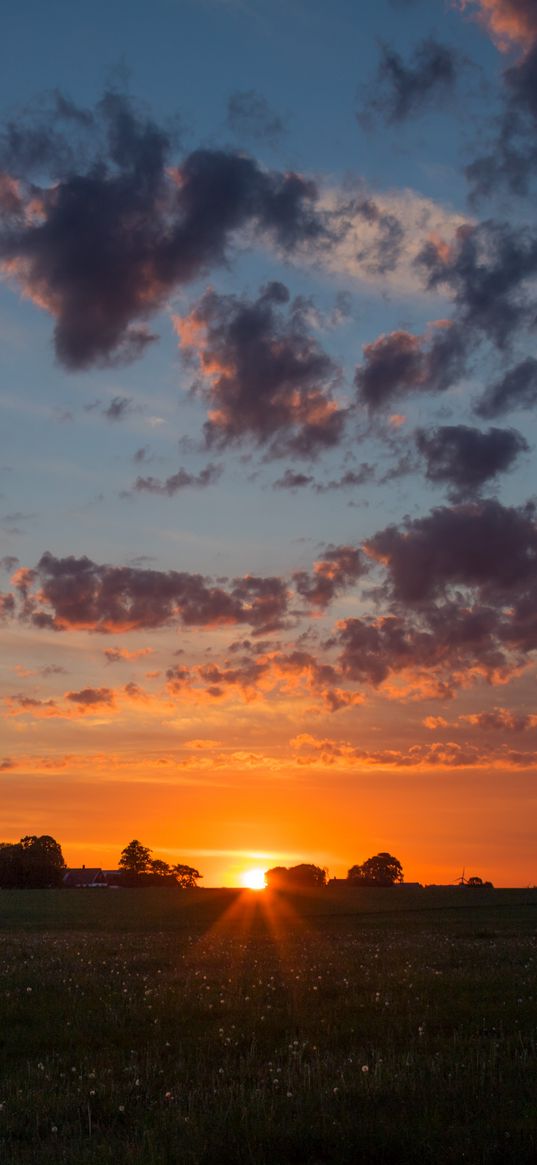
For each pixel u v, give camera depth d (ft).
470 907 256.52
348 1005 52.47
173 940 122.21
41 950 98.58
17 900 304.09
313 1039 43.75
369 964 77.51
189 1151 27.37
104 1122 31.94
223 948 102.22
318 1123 29.60
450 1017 48.55
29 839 554.46
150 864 602.44
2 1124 31.27
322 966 74.95
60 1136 30.48
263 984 62.08
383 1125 29.04
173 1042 44.09
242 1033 45.09
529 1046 41.34
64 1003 54.49
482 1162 26.37
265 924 184.75
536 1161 26.48
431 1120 29.43
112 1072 38.29
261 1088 34.60
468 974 66.13
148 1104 33.63
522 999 52.95
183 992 57.67
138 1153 27.12
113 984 63.16
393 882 602.44
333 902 281.54
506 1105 30.83
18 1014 51.31
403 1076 34.99
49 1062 40.68
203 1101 33.14
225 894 339.98
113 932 156.66
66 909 254.06
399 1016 48.98
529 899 294.66
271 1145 28.14
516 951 92.94
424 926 172.45
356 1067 37.65
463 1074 35.40
